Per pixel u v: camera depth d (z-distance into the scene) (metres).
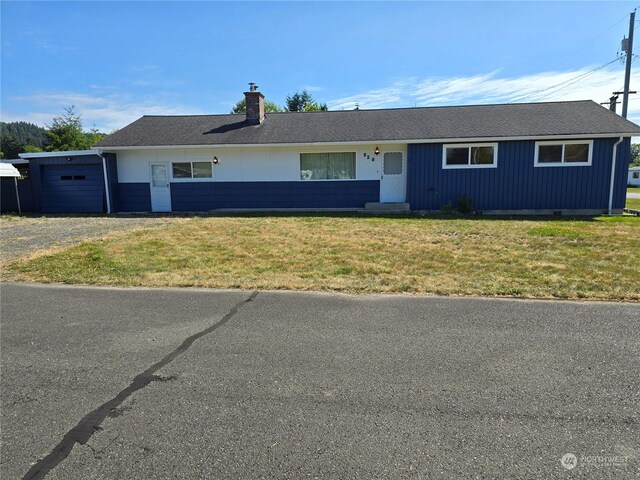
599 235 9.18
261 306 4.80
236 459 2.31
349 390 3.01
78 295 5.26
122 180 15.76
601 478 2.13
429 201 14.44
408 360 3.46
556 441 2.43
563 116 14.46
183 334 4.04
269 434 2.53
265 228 10.58
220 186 15.52
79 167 15.57
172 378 3.21
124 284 5.72
